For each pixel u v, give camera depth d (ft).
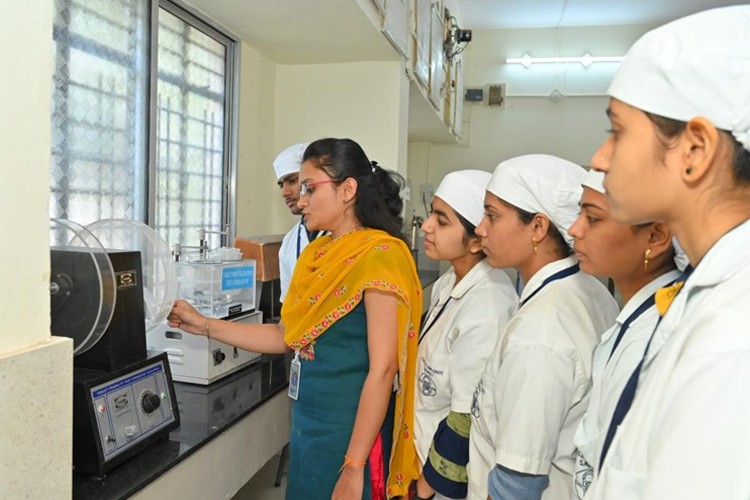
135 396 3.69
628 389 2.15
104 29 5.55
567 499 3.16
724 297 1.56
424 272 17.75
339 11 6.73
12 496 2.20
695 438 1.44
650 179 1.70
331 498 4.12
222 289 5.60
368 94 8.99
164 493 3.67
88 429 3.31
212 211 7.75
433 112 13.15
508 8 17.13
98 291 3.32
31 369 2.27
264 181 9.03
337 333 4.09
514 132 19.07
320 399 4.17
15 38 2.17
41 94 2.30
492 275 4.33
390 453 4.31
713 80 1.54
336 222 4.38
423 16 10.71
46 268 2.38
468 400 3.96
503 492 3.03
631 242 2.68
